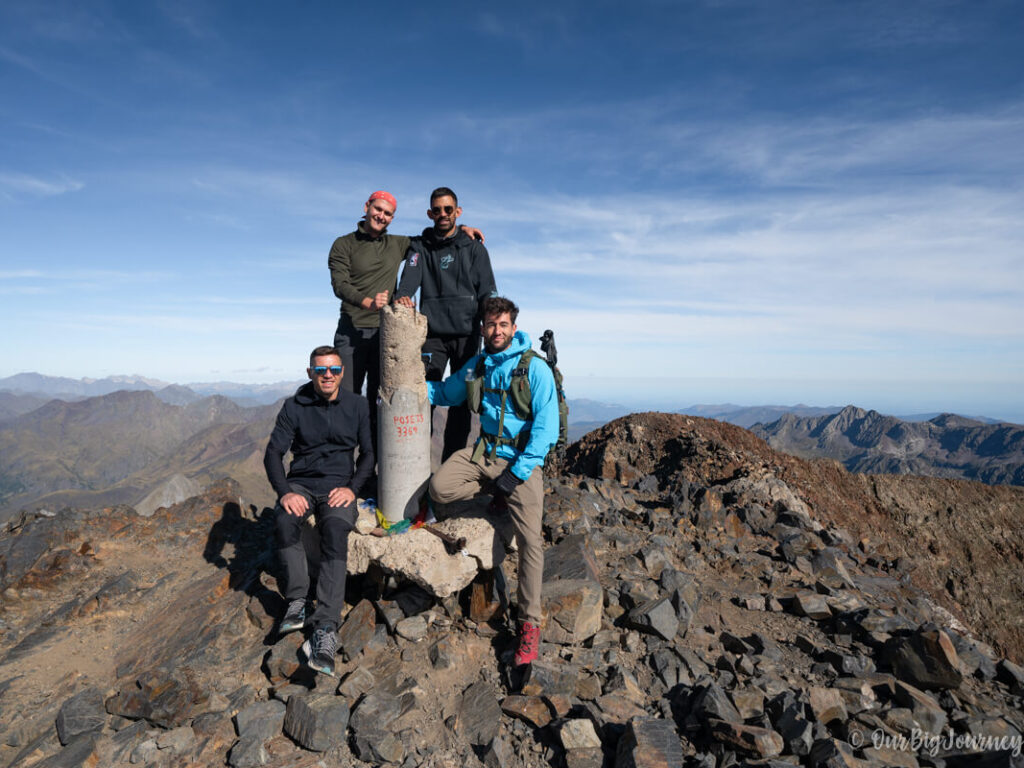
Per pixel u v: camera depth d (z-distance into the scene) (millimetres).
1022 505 15594
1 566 6629
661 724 4008
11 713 4566
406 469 5332
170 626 5652
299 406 5078
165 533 7777
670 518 8461
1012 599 12914
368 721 4125
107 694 4680
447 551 5020
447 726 4238
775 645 5391
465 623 5230
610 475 12852
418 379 5383
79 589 6633
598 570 6289
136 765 3953
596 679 4582
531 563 4633
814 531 8703
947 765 3918
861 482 15438
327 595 4578
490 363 4844
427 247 6512
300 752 4027
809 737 3977
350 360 6367
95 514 7996
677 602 5703
